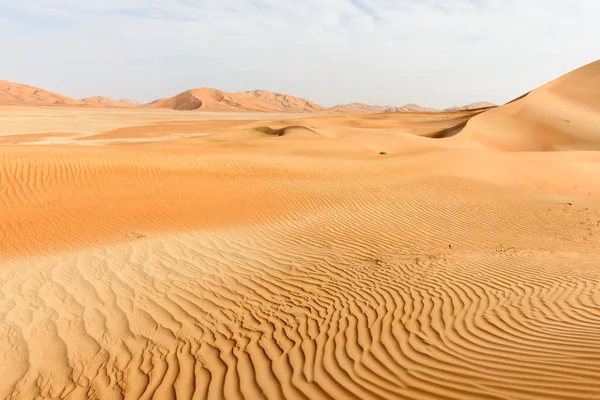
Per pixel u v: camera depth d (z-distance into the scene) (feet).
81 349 19.35
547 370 13.91
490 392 13.08
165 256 32.96
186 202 48.14
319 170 68.18
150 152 70.33
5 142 130.82
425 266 28.84
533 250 34.47
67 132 172.24
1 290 26.14
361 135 127.24
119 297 25.21
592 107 188.34
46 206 43.24
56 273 29.09
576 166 77.82
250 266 30.78
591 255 32.09
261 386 15.28
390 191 56.29
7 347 19.63
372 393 13.98
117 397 15.48
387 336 18.34
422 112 339.36
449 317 19.76
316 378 15.39
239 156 76.02
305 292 25.38
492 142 154.71
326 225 42.68
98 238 37.50
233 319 22.00
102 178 51.75
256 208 47.91
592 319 18.06
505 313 19.60
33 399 15.78
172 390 15.62
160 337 20.29
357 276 27.68
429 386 13.94
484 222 44.70
